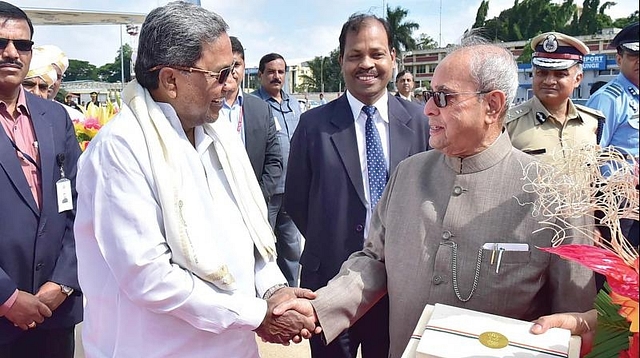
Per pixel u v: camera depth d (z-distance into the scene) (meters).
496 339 1.37
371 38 2.53
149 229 1.54
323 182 2.56
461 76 1.66
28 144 2.36
